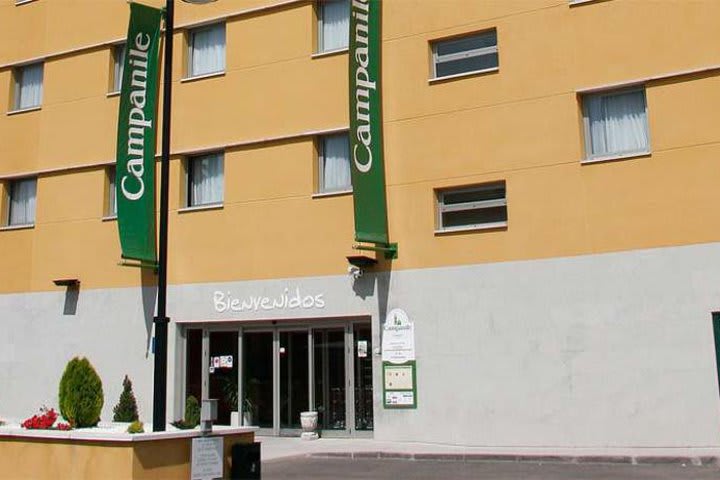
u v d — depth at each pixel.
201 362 20.67
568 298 16.75
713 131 15.93
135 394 20.92
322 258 19.44
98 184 22.58
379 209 18.52
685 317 15.68
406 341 18.17
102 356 21.56
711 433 15.27
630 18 16.97
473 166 18.08
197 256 20.91
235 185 20.77
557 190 17.14
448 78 18.61
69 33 23.81
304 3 20.59
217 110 21.27
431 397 17.78
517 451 15.88
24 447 11.30
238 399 20.05
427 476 13.41
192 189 21.66
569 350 16.59
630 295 16.19
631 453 14.94
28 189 24.00
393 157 18.95
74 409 12.13
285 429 19.48
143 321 21.22
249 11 21.22
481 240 17.77
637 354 15.99
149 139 21.42
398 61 19.22
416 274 18.33
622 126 17.12
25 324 22.78
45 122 23.69
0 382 22.80
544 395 16.72
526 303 17.14
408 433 17.89
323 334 19.41
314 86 20.17
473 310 17.62
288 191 20.08
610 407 16.11
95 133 22.89
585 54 17.30
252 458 11.64
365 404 18.75
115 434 10.61
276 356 19.84
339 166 19.94
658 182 16.25
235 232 20.55
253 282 20.12
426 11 19.09
